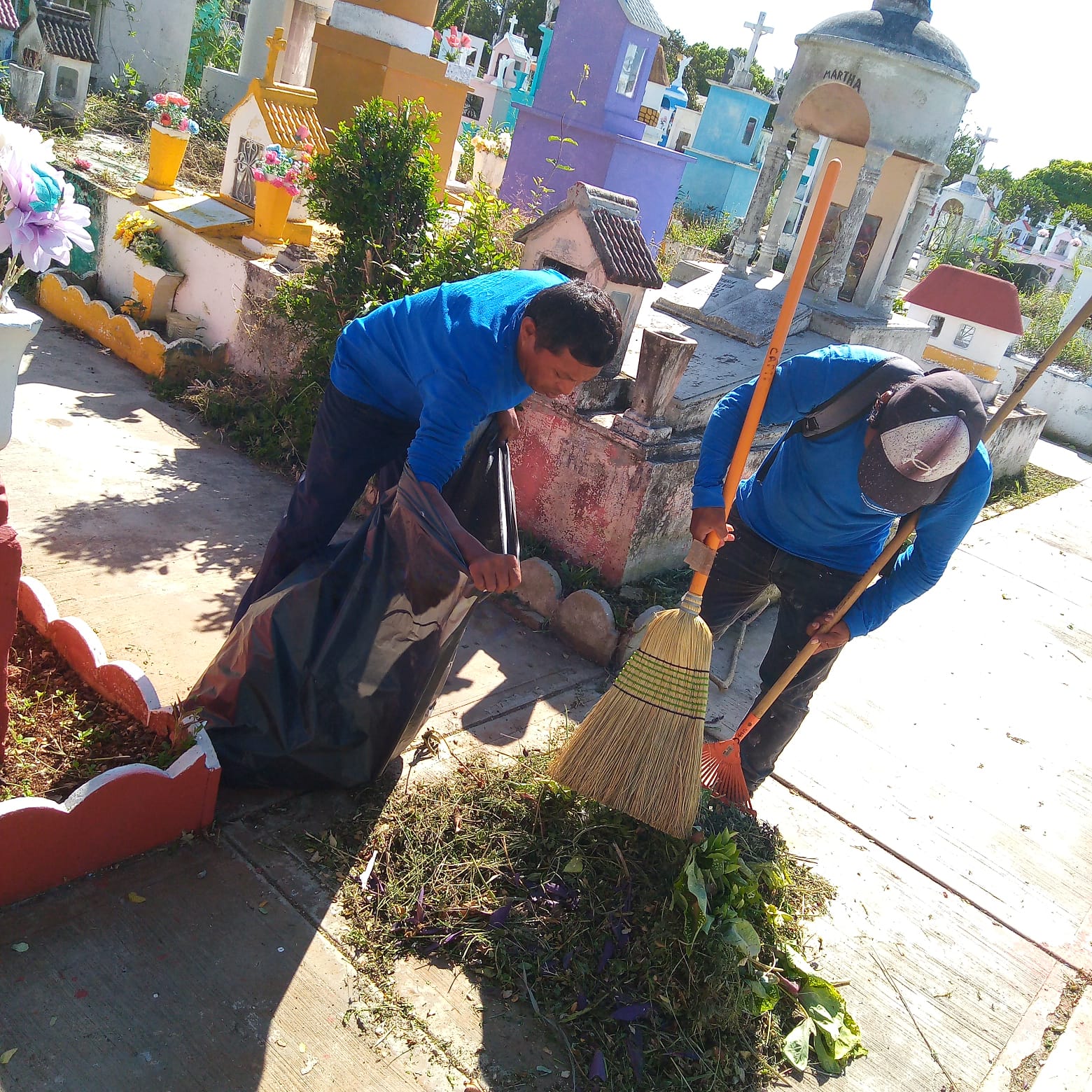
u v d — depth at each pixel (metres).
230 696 3.07
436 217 5.71
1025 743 4.95
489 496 3.14
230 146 7.04
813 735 4.52
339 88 8.14
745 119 23.80
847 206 7.40
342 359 3.20
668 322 6.52
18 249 2.59
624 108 11.77
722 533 3.03
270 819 3.07
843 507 3.21
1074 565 8.04
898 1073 2.80
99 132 10.32
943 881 3.69
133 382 6.35
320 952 2.66
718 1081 2.57
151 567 4.32
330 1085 2.32
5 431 2.84
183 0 12.77
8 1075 2.14
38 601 3.36
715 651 5.03
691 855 2.96
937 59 6.42
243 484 5.40
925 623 6.14
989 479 3.04
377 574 2.92
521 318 2.73
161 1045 2.30
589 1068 2.51
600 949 2.81
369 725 3.05
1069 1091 2.89
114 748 2.93
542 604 4.76
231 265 6.39
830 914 3.35
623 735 2.96
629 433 4.82
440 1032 2.53
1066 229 28.72
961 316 9.07
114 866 2.74
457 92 8.63
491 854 3.05
